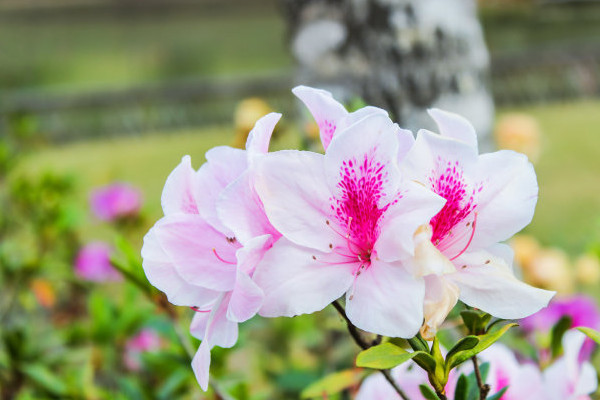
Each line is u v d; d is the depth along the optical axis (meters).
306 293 0.68
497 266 0.69
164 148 6.84
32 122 2.01
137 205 1.75
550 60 7.71
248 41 15.13
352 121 0.70
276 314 0.68
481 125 1.51
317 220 0.69
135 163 6.20
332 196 0.69
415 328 0.66
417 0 1.43
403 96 1.44
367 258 0.69
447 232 0.70
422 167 0.69
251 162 0.68
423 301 0.67
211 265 0.70
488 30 13.25
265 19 15.59
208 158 0.71
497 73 7.74
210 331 0.69
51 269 1.43
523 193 0.69
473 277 0.69
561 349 0.84
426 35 1.44
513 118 1.73
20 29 14.66
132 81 13.68
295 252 0.69
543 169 5.05
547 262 1.43
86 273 1.58
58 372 1.22
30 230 1.64
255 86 7.95
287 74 8.30
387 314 0.67
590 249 1.35
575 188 4.48
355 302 0.68
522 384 0.77
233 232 0.69
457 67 1.46
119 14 15.02
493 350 0.78
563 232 3.36
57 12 14.75
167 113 7.82
